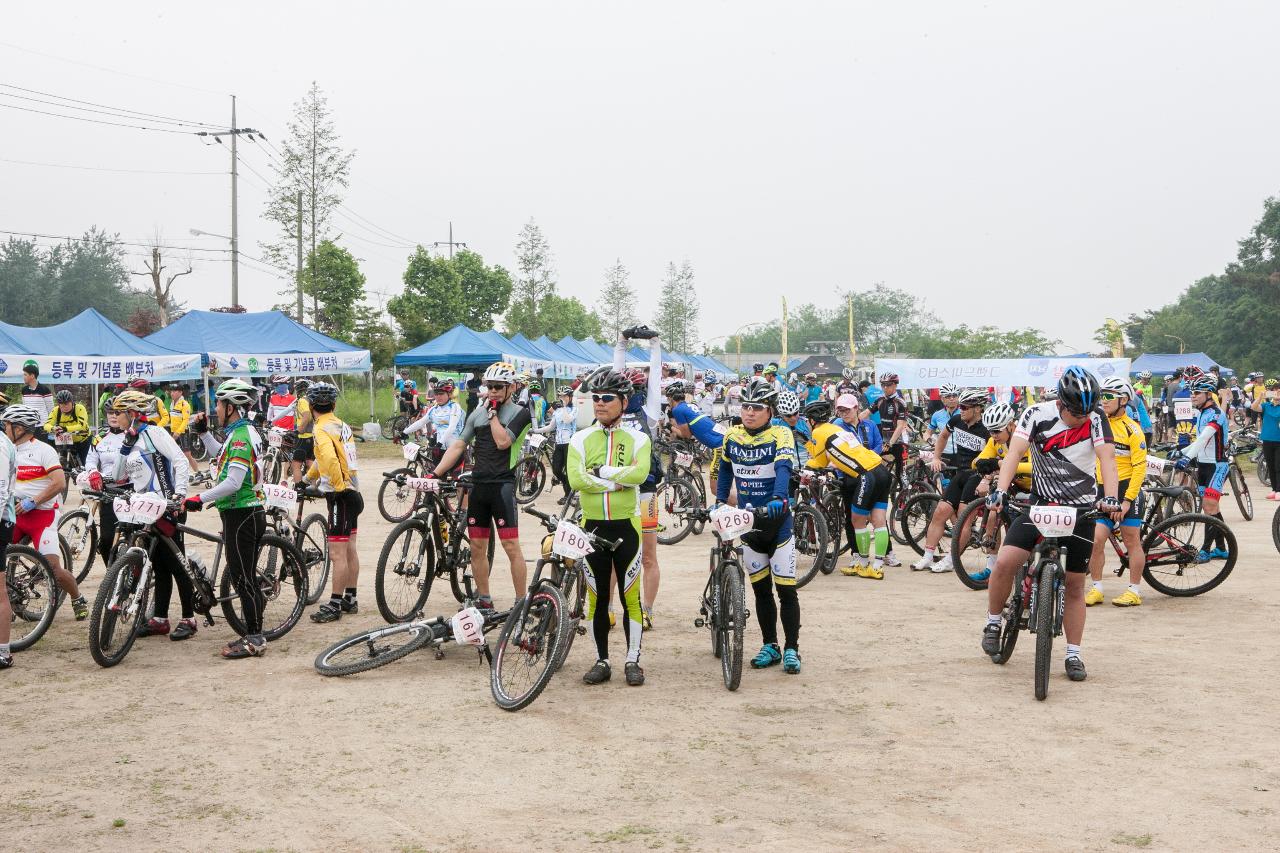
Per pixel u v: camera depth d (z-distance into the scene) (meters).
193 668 6.27
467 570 8.05
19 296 87.00
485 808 4.07
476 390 12.76
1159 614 7.68
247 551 6.53
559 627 5.51
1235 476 13.41
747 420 6.20
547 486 17.48
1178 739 4.84
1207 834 3.76
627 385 5.88
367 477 18.70
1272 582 8.91
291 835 3.81
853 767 4.52
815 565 9.00
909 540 10.63
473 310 61.69
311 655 6.61
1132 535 7.94
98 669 6.23
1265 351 76.00
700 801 4.13
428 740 4.92
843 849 3.66
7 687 5.84
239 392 6.40
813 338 180.50
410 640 6.52
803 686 5.85
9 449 6.27
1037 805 4.06
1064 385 5.59
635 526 5.93
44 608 7.02
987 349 86.69
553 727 5.12
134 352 22.00
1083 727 5.05
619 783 4.34
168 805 4.11
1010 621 6.16
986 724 5.11
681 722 5.19
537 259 70.94
